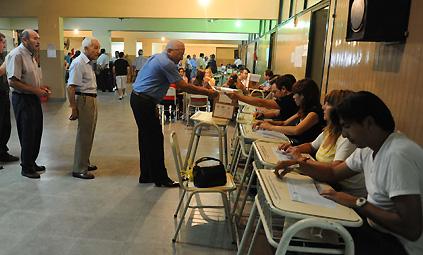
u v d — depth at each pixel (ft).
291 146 7.59
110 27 43.86
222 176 8.20
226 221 9.27
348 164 5.73
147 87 10.96
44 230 8.51
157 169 11.53
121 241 8.16
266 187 5.30
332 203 4.85
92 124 12.13
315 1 14.57
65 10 28.48
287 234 4.31
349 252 4.29
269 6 26.71
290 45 19.49
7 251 7.58
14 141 16.49
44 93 12.02
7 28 45.11
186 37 56.95
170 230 8.75
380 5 6.52
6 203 9.95
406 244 4.68
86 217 9.27
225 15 27.07
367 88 8.29
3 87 12.87
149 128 11.25
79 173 12.17
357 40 7.06
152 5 27.32
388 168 4.63
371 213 4.56
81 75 11.62
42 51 29.55
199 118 12.02
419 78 6.04
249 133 9.32
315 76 14.76
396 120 6.82
